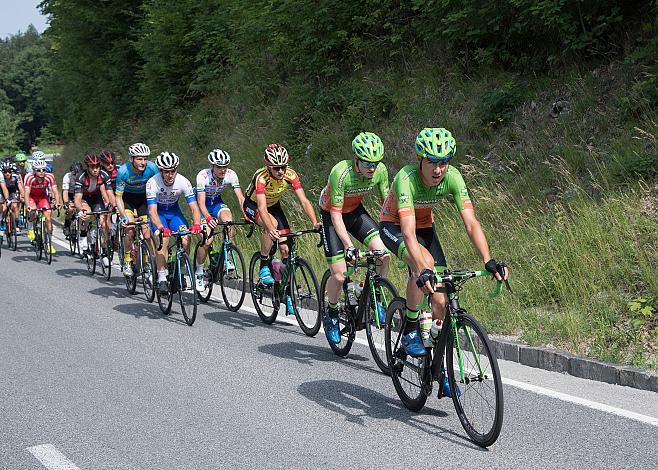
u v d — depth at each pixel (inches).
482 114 415.8
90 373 229.5
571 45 384.2
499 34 442.0
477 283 290.4
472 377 168.1
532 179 359.3
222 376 224.8
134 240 366.9
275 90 652.1
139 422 184.5
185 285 305.9
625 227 286.7
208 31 779.4
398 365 197.9
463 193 184.4
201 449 165.9
